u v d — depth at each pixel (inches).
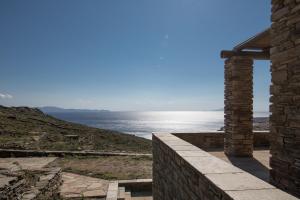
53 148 668.7
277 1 169.9
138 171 471.5
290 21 156.9
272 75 176.9
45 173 360.2
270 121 179.8
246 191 104.7
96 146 787.4
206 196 127.0
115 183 391.5
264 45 297.3
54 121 1349.7
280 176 167.9
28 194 276.2
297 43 151.0
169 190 218.4
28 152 585.3
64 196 343.0
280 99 167.9
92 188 376.2
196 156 175.8
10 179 279.3
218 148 386.0
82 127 1273.4
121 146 880.9
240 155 322.7
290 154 158.1
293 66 154.6
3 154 573.3
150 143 1077.8
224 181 118.3
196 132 386.9
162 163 253.1
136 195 380.2
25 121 1105.4
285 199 95.7
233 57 324.5
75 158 577.3
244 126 325.1
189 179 157.4
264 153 345.7
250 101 328.2
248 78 327.0
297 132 151.3
